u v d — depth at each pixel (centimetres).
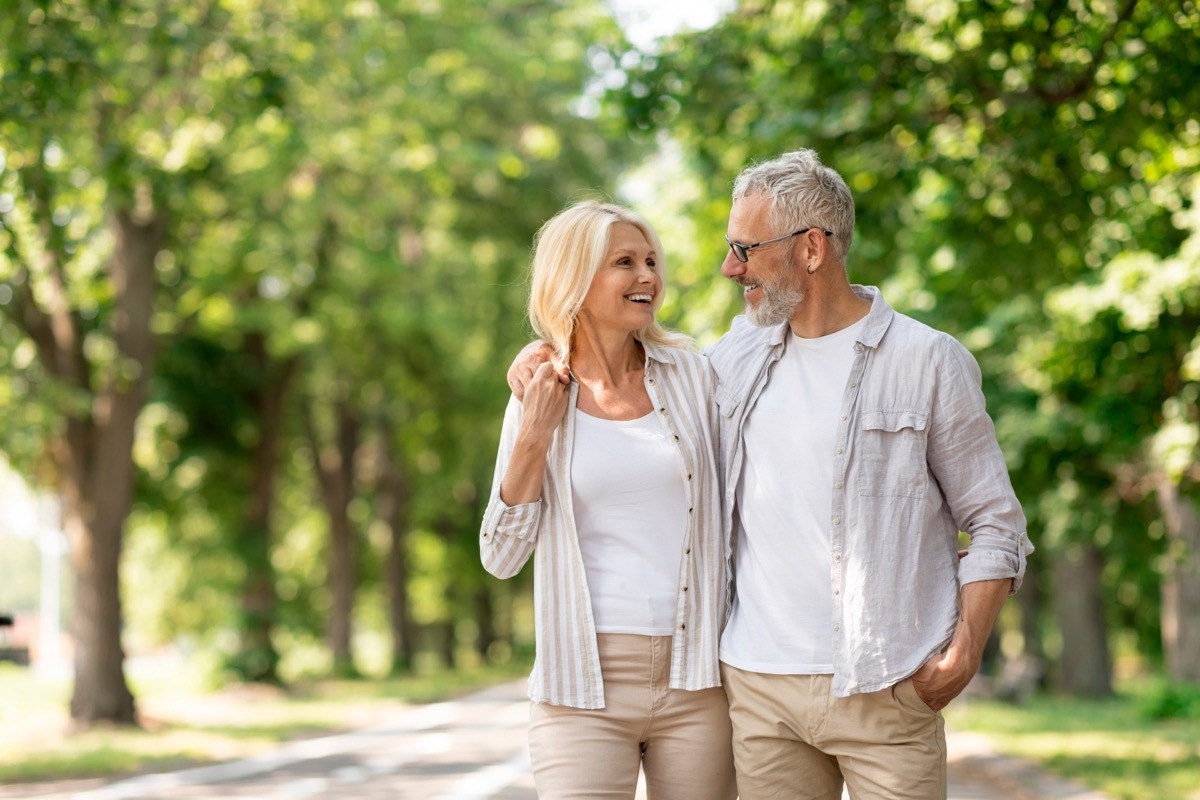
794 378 429
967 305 1524
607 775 429
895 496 411
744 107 1186
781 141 1144
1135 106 1012
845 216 428
